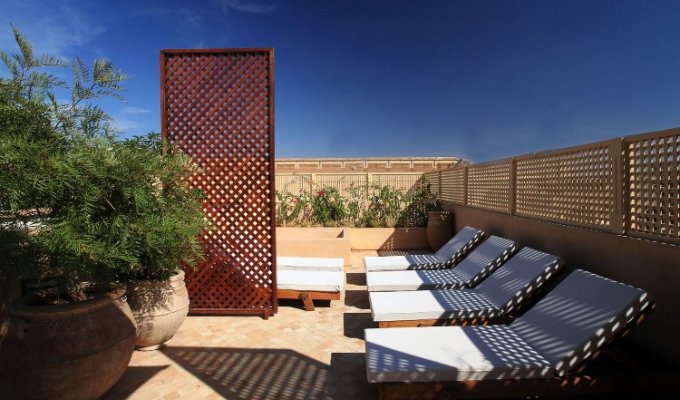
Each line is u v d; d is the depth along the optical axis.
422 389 2.68
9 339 2.66
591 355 2.67
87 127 3.31
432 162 16.88
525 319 3.40
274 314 5.09
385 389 2.67
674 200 2.99
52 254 2.66
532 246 5.19
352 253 9.57
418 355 2.89
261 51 4.88
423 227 10.41
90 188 2.77
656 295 3.06
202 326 4.68
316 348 4.04
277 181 12.10
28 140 2.73
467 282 4.91
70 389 2.68
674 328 2.86
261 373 3.50
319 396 3.12
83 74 3.40
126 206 3.17
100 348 2.76
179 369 3.58
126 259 2.83
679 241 2.93
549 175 4.92
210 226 4.30
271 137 4.96
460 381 2.67
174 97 4.98
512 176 5.89
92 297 3.18
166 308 3.87
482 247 5.53
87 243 2.62
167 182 3.87
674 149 3.01
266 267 5.10
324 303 5.59
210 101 4.97
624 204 3.53
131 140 3.63
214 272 5.09
